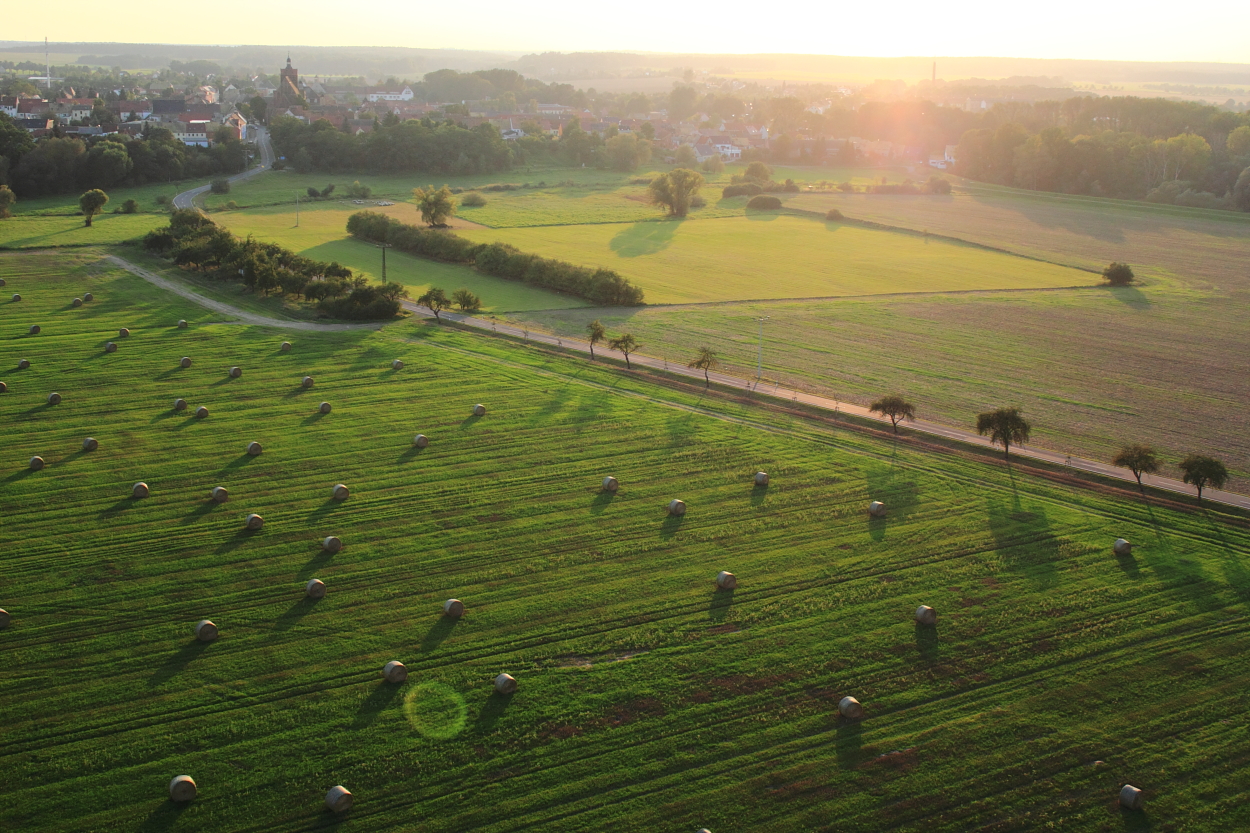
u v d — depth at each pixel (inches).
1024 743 1368.1
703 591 1761.8
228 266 4279.0
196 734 1355.8
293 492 2151.8
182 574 1785.2
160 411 2650.1
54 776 1270.9
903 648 1587.1
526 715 1411.2
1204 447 2596.0
